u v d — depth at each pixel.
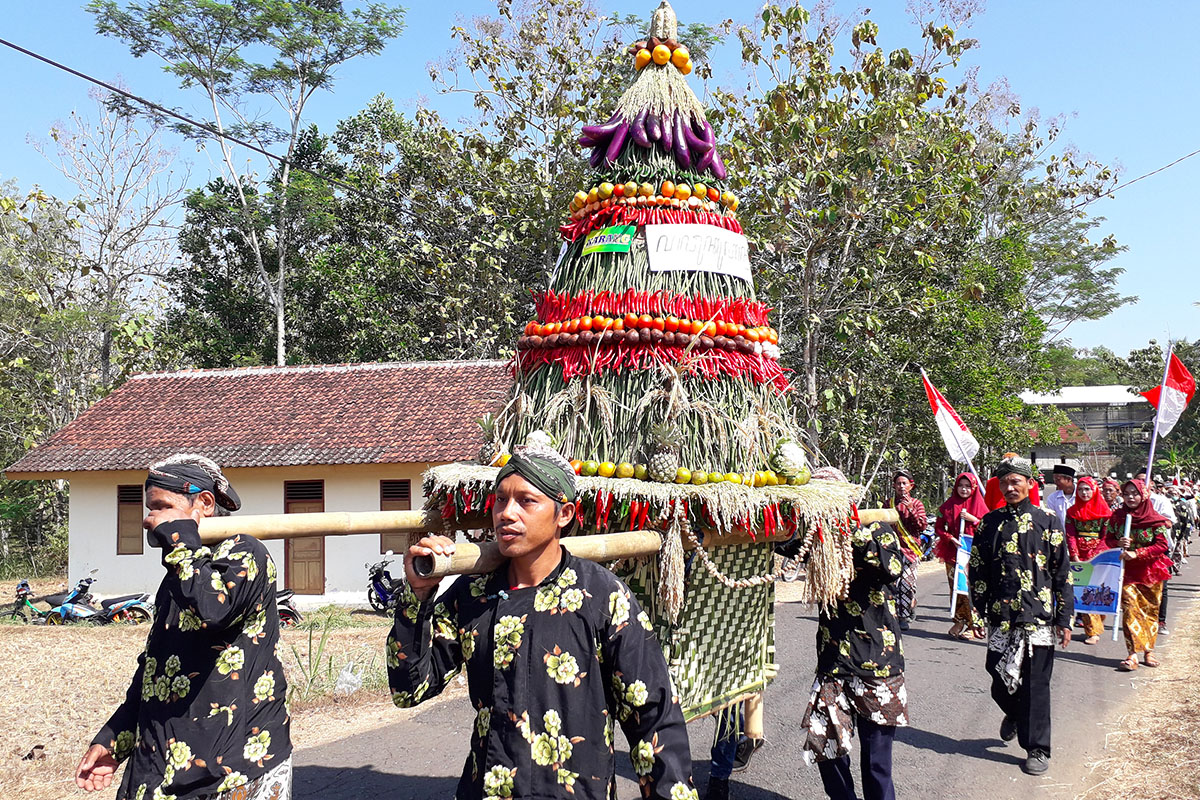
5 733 6.78
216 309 26.83
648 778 2.29
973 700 7.18
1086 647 9.51
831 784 4.29
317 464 14.17
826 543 3.73
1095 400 56.38
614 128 4.14
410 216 23.16
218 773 2.70
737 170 15.10
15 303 21.16
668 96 4.18
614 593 2.37
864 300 16.95
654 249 3.88
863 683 4.19
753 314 4.14
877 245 16.58
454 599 2.52
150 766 2.71
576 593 2.35
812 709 4.32
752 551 4.14
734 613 3.99
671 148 4.12
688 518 3.42
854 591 4.22
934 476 28.61
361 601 14.65
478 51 18.70
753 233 14.98
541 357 4.03
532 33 18.52
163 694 2.74
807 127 13.98
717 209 4.21
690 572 3.62
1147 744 5.81
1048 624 5.37
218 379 17.52
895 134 14.52
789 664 8.54
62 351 22.17
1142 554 8.30
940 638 10.16
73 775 5.70
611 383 3.78
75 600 13.69
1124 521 8.46
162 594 2.80
